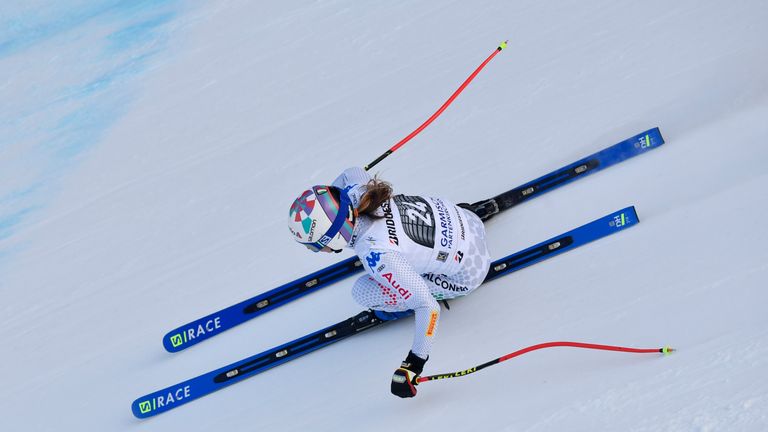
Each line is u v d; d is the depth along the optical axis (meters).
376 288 13.79
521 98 19.03
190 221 20.12
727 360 11.10
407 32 23.38
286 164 20.45
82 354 17.62
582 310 13.18
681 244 13.48
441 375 12.20
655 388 11.19
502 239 15.48
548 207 15.73
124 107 25.84
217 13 28.38
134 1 30.61
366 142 19.86
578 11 21.06
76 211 22.47
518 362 12.80
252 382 15.20
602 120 17.22
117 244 20.52
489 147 18.02
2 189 24.44
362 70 22.66
